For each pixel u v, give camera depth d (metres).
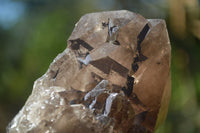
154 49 0.21
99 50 0.21
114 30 0.21
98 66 0.21
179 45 0.53
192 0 0.53
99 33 0.21
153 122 0.21
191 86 0.52
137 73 0.21
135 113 0.21
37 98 0.21
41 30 0.69
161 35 0.21
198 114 0.52
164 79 0.21
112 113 0.20
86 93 0.21
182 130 0.52
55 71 0.21
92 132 0.19
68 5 0.73
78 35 0.21
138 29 0.21
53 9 0.76
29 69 0.75
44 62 0.66
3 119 0.81
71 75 0.21
